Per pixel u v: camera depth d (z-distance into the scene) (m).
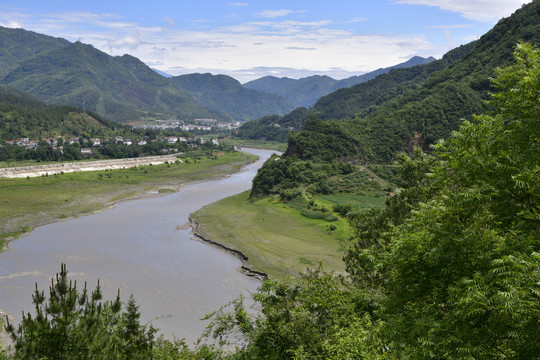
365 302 20.02
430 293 15.14
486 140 14.92
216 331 20.45
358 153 154.50
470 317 12.22
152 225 94.81
